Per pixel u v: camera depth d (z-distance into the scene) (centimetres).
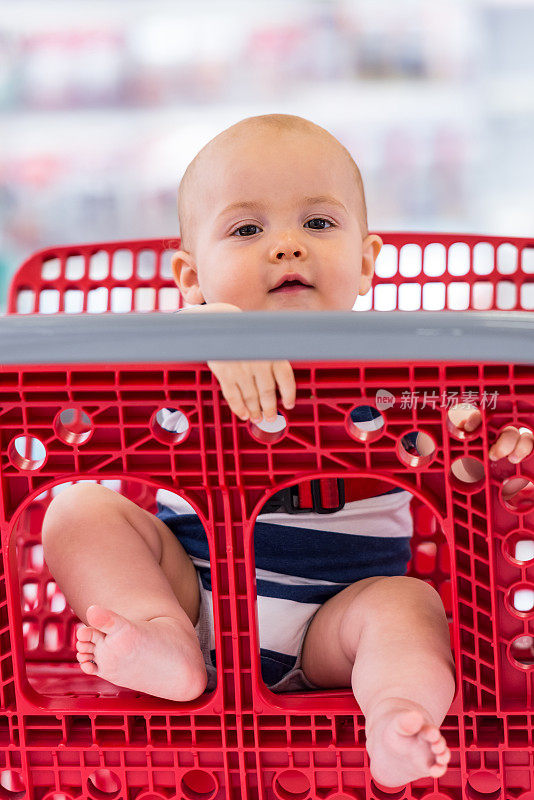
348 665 118
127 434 93
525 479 94
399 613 108
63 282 171
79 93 336
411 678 98
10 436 95
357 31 333
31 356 79
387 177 335
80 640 98
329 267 134
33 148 336
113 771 100
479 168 335
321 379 90
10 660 101
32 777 101
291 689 126
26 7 329
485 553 94
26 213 334
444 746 86
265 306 134
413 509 160
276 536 124
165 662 100
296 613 125
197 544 130
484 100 332
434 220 335
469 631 96
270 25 335
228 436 93
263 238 134
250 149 136
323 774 99
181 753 99
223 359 77
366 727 95
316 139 138
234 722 99
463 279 170
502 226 335
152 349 78
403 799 98
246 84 337
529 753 96
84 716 104
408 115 334
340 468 93
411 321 76
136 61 337
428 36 332
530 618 94
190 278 149
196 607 132
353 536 127
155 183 336
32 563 153
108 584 114
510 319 77
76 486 125
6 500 96
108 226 336
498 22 330
